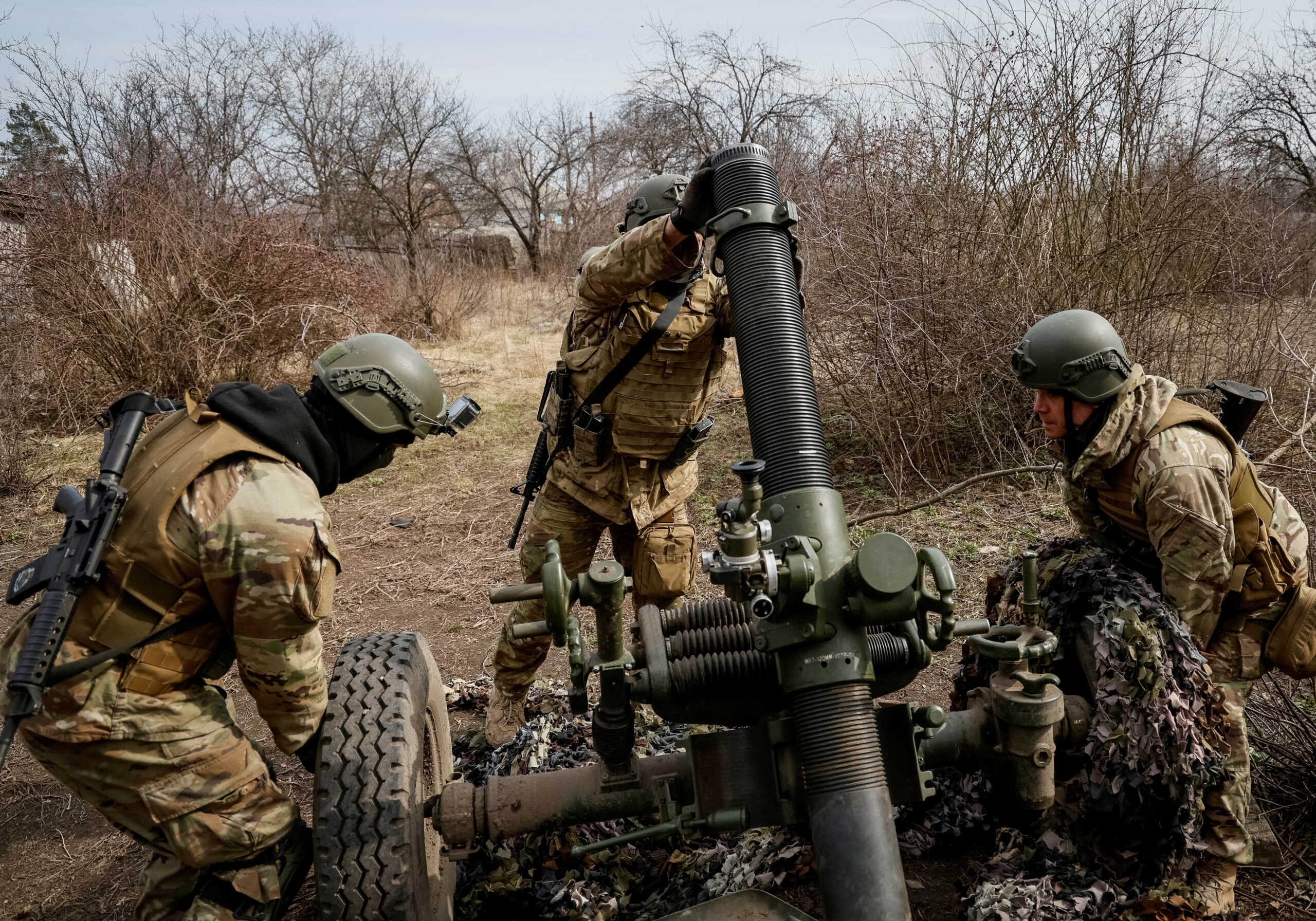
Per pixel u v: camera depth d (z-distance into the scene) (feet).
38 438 27.81
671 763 7.89
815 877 8.73
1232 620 8.57
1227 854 8.13
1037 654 7.43
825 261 21.43
